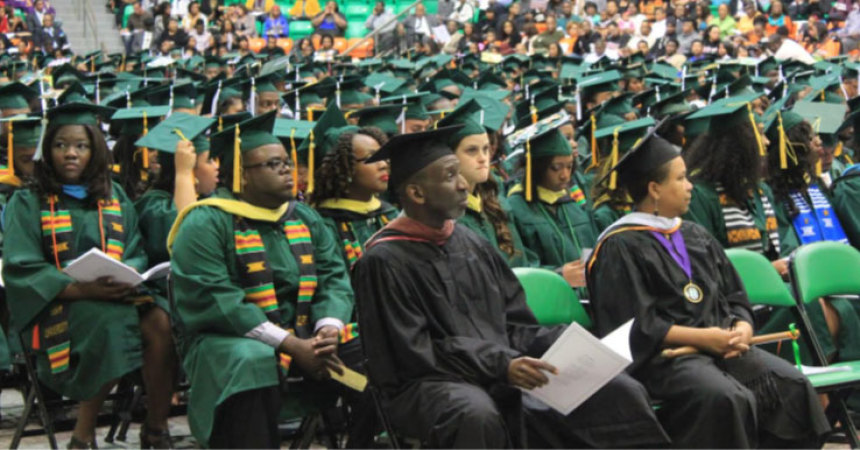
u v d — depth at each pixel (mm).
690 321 4438
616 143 6492
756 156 5922
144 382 5164
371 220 5219
